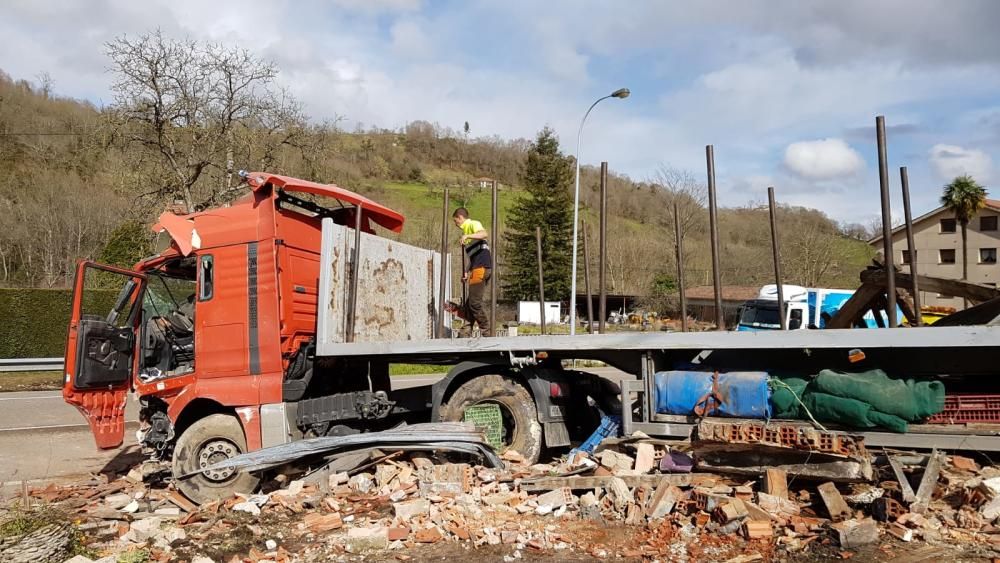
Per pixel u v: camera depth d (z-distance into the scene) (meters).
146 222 23.47
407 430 7.02
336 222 8.65
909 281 7.77
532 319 38.94
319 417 7.51
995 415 5.71
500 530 5.46
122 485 7.72
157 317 8.19
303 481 6.80
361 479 6.64
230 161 24.14
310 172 25.73
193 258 7.91
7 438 11.16
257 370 7.34
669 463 6.18
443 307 8.97
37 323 23.17
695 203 43.81
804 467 5.52
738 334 6.36
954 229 42.81
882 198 6.17
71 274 38.34
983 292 7.50
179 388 7.66
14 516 5.99
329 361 7.80
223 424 7.31
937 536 4.84
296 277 7.60
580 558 4.97
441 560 5.04
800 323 21.08
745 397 6.38
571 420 7.87
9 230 38.19
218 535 5.71
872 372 6.00
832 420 6.00
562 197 42.88
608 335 6.90
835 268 42.50
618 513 5.71
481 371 7.62
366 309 7.98
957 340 5.61
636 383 6.99
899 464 5.53
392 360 8.09
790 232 43.06
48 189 39.00
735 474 5.87
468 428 6.93
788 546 4.89
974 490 5.17
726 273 42.38
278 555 5.18
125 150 23.78
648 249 44.44
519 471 6.64
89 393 7.53
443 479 6.27
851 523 4.92
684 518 5.48
